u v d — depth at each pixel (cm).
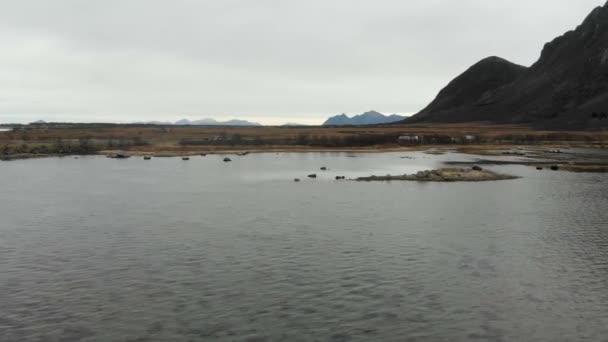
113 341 2652
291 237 4853
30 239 4781
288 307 3103
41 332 2761
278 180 9388
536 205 6606
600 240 4731
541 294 3328
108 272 3775
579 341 2672
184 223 5503
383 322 2884
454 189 8094
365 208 6406
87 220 5669
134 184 8831
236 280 3594
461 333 2748
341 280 3594
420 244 4588
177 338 2681
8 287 3456
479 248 4450
